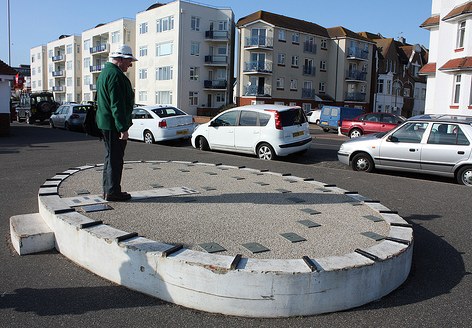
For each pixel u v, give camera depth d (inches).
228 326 136.2
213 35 2155.5
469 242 221.8
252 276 139.9
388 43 2527.1
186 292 146.7
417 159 420.5
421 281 173.9
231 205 235.0
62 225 187.9
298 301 141.9
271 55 2042.3
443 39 978.1
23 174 370.6
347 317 143.5
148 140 668.7
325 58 2281.0
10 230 213.5
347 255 158.4
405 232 190.4
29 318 138.3
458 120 411.8
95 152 527.2
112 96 211.8
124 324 135.6
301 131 536.7
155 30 2193.7
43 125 1149.7
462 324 139.8
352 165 464.8
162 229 187.3
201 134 582.9
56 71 3302.2
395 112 2529.5
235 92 2253.9
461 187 357.1
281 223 203.2
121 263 160.7
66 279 167.0
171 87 2133.4
